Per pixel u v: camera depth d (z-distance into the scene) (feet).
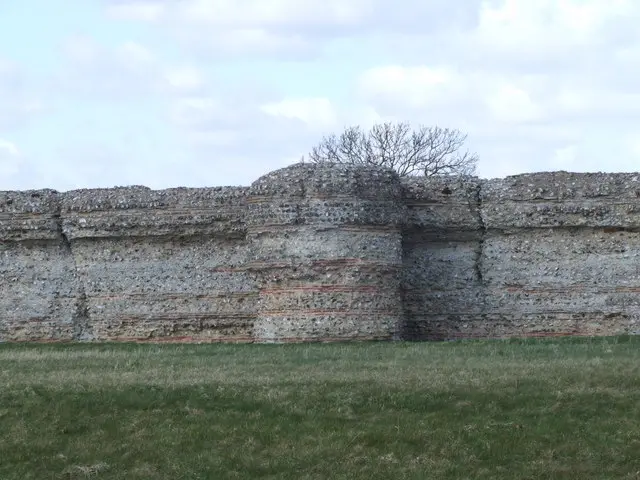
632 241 148.36
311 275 142.51
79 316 157.79
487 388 108.06
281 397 107.76
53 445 103.09
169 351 133.90
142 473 99.19
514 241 150.82
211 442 102.32
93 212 155.94
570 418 103.91
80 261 158.10
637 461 98.99
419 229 151.43
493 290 150.82
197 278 154.30
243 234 152.46
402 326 146.72
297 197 142.92
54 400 108.78
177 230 153.69
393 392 107.76
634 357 119.14
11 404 108.47
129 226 154.61
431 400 106.32
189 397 108.58
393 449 100.58
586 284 148.77
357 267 142.51
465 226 150.71
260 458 100.22
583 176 149.18
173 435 103.24
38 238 157.99
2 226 158.51
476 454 100.01
